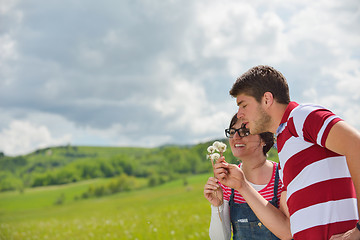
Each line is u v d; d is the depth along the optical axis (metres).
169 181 103.25
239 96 2.48
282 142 2.32
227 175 2.76
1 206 94.25
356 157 1.95
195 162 108.38
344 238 2.02
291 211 2.29
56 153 159.88
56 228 23.33
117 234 12.94
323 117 2.09
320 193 2.14
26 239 18.52
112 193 102.19
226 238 3.08
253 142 2.97
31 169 142.88
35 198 105.62
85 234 15.23
